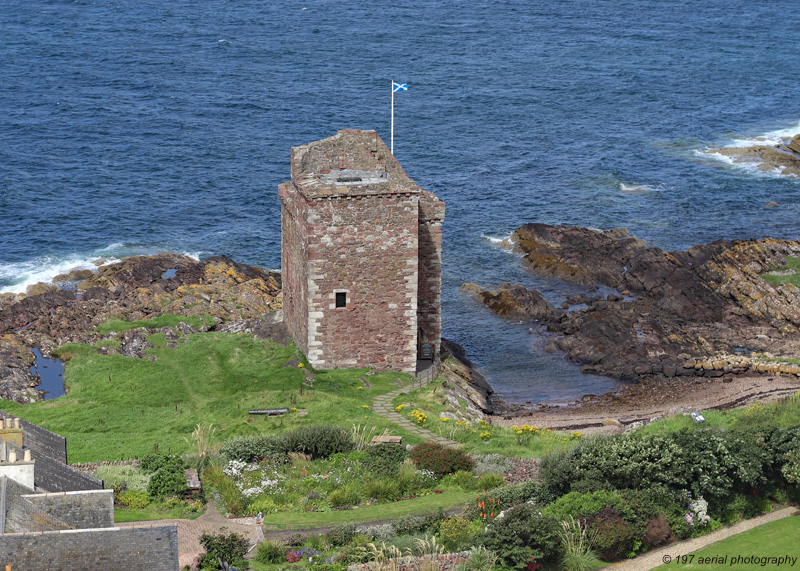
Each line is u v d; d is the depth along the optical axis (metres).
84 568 33.81
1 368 76.12
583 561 42.66
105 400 70.44
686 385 79.06
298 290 74.06
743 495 48.06
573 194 128.00
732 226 116.25
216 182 132.88
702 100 177.25
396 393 69.81
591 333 87.38
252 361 75.19
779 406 65.00
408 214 70.56
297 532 47.16
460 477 54.66
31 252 107.81
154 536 34.91
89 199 124.56
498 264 106.25
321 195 68.56
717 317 91.69
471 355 86.12
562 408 75.38
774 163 139.62
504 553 42.31
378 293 71.75
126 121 157.38
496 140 152.75
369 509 50.38
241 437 59.56
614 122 162.88
